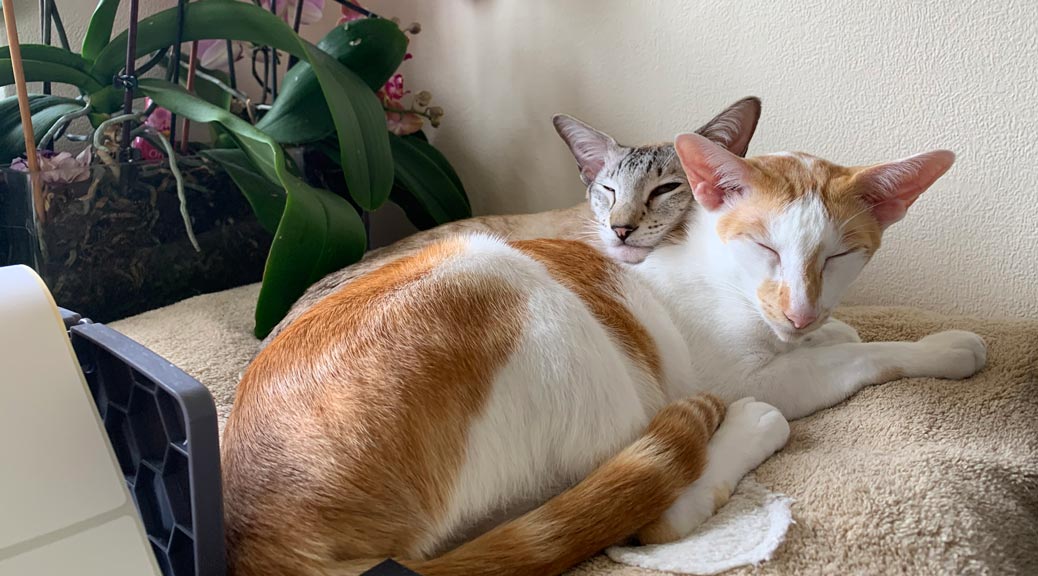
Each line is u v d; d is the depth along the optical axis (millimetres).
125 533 769
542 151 1937
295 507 837
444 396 886
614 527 901
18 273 801
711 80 1606
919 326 1317
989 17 1294
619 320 1143
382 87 1912
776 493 971
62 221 1546
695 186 1192
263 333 1447
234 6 1532
